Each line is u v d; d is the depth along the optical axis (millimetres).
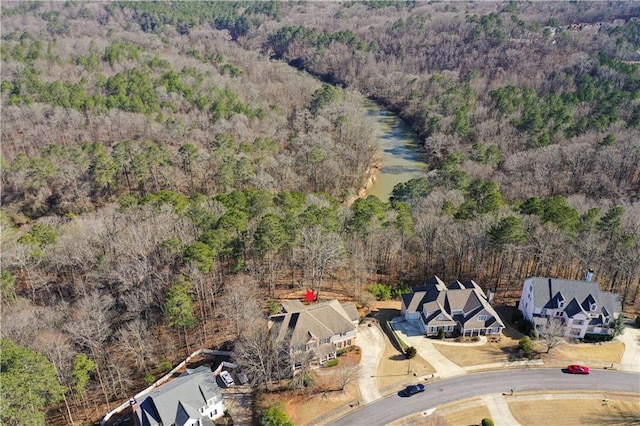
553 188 114000
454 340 72500
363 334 74375
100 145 120125
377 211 88562
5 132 131875
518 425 57875
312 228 80312
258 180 112625
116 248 82125
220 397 59969
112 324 72688
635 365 67188
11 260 80625
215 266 83938
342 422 58562
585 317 70500
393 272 92375
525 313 77062
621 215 85625
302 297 81375
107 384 65875
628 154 113375
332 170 122812
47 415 62406
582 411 59812
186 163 119750
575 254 81125
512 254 85000
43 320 67125
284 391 63312
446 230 86000
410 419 58938
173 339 73938
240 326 71062
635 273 76812
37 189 114938
